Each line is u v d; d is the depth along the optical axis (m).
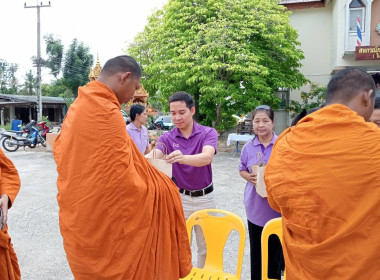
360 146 1.07
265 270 2.09
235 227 2.27
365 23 11.85
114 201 1.40
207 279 2.18
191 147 2.53
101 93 1.48
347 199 1.05
